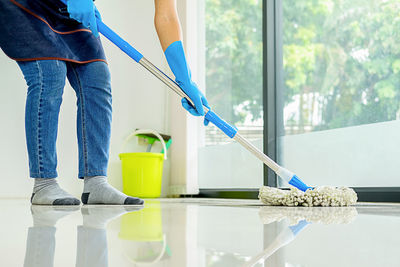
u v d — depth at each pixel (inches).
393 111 73.0
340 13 84.3
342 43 83.6
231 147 113.9
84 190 61.9
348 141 82.0
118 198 58.7
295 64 95.7
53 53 60.4
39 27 60.0
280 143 99.7
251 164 106.4
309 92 91.7
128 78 130.6
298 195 50.7
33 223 22.7
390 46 73.6
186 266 8.6
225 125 54.1
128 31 132.8
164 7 54.9
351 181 81.3
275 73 101.7
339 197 52.2
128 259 9.8
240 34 112.4
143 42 134.6
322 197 51.6
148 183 118.0
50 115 60.7
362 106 79.0
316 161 89.4
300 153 94.0
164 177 132.0
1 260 9.9
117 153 126.9
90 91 63.6
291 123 96.6
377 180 75.9
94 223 22.4
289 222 23.6
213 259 9.7
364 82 78.7
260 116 104.2
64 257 10.3
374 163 76.6
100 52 65.4
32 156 60.1
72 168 117.0
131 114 130.0
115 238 14.7
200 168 127.3
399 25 72.1
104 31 54.9
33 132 60.1
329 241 14.3
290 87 97.1
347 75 82.4
